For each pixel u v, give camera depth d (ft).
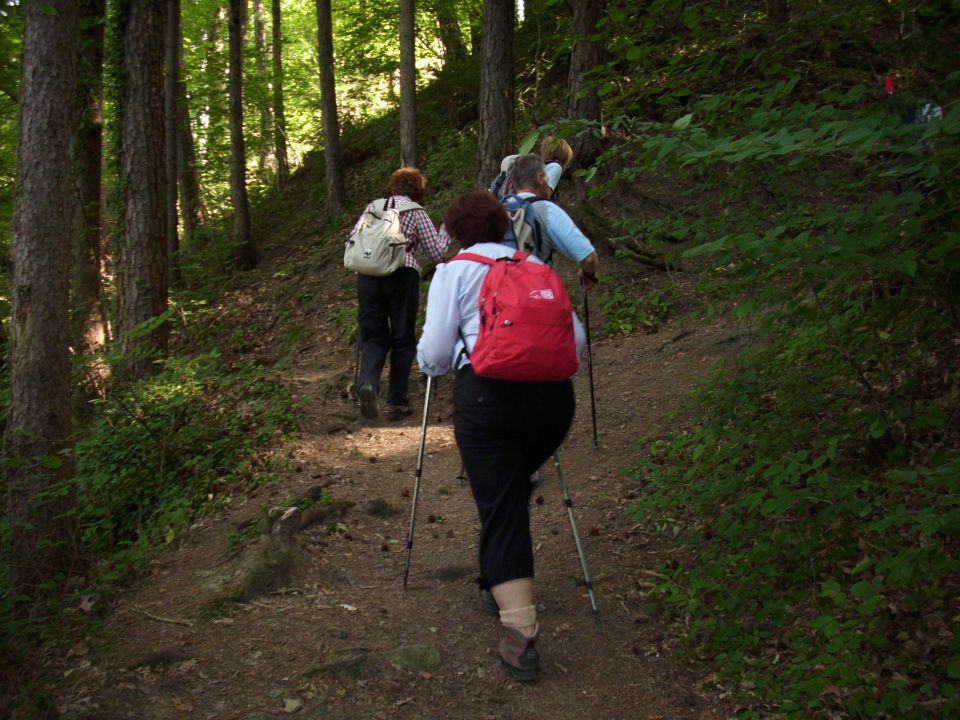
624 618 11.90
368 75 64.18
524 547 10.62
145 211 29.30
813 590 11.04
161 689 10.41
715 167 11.50
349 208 48.98
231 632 11.72
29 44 15.03
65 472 15.17
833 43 11.51
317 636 11.53
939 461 10.43
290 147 71.72
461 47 61.77
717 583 11.73
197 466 19.19
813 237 9.65
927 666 9.58
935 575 10.05
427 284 30.83
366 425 21.34
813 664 9.65
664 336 24.06
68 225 15.43
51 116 15.05
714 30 12.31
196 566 13.93
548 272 10.35
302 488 17.01
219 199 60.70
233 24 48.55
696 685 10.40
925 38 9.64
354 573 13.56
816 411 13.38
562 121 11.11
